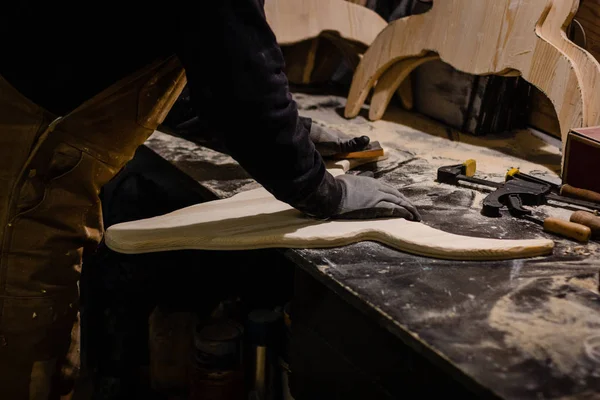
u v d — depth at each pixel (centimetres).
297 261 113
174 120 165
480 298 99
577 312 95
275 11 218
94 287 197
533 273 108
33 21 99
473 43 177
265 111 92
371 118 218
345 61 261
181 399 187
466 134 205
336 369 116
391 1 238
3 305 112
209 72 91
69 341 123
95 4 96
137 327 192
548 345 86
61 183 110
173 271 190
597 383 79
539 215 136
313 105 237
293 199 108
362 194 123
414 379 98
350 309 109
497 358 83
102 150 111
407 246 114
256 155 97
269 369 165
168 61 108
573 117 154
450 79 209
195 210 134
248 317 166
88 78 104
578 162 142
